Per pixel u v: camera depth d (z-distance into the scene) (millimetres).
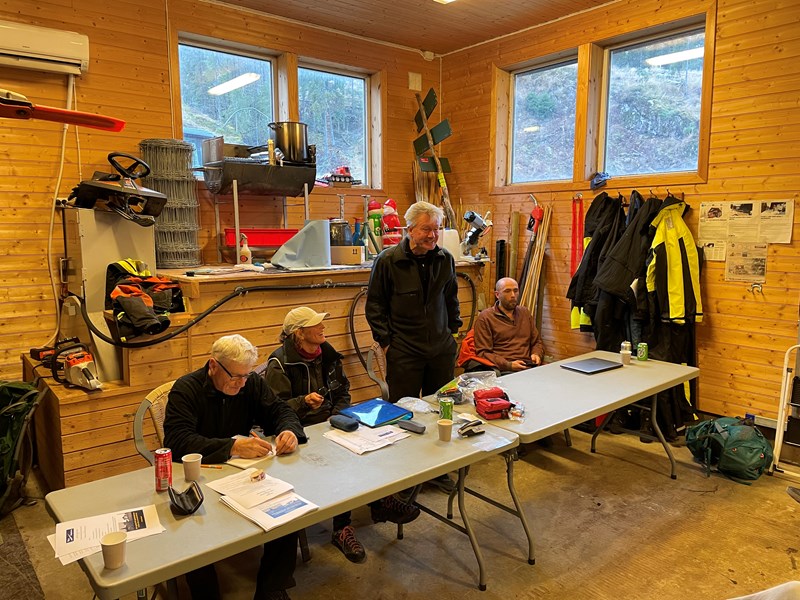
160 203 3305
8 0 3373
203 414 2045
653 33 4086
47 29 3424
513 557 2391
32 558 2422
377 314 3000
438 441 2025
